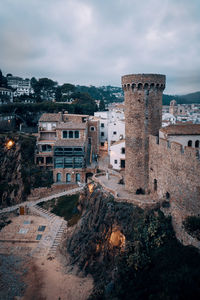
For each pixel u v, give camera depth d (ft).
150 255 81.87
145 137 121.70
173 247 80.89
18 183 187.11
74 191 181.16
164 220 94.94
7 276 104.88
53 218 155.02
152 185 120.88
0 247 127.75
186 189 87.40
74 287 97.55
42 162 214.69
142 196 120.16
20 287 98.43
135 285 71.67
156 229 89.97
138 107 120.06
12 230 143.74
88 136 241.55
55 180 196.85
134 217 101.86
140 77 115.96
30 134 263.49
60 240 130.72
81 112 332.19
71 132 204.95
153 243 86.07
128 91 122.01
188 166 85.76
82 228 122.62
